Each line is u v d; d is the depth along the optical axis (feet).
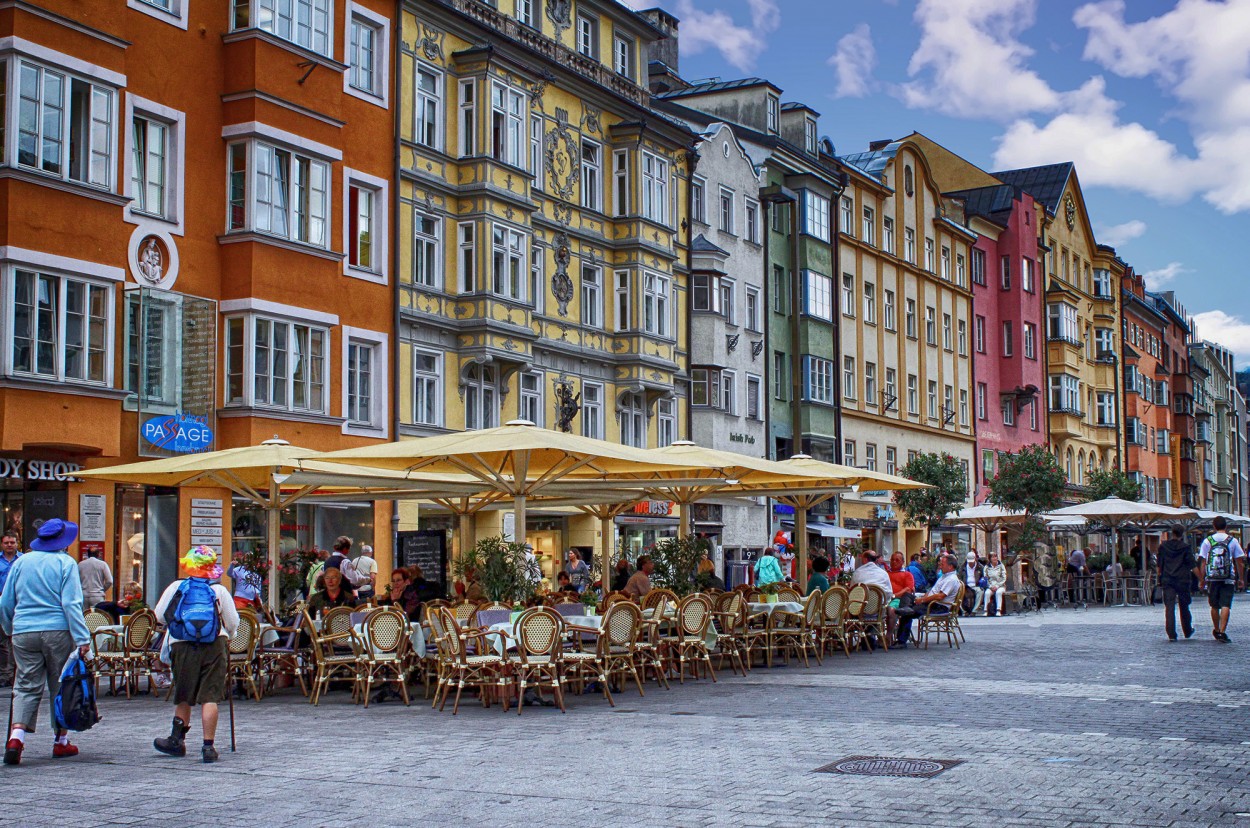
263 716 50.37
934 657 74.02
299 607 58.95
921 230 202.28
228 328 87.45
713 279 143.02
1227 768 35.58
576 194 124.57
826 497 91.50
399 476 66.44
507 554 58.85
